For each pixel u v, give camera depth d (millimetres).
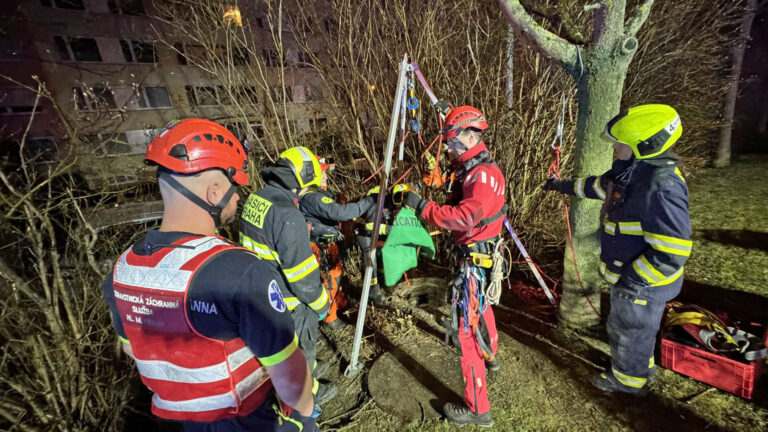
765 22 11000
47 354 1920
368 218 3160
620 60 2146
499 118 3703
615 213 1932
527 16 2283
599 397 2260
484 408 2023
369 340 2979
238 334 936
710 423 2025
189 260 887
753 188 6148
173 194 971
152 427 2447
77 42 15586
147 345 922
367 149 4145
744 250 4008
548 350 2699
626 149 1832
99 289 2334
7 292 1923
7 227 1944
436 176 2299
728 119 7582
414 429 2150
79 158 2512
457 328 1982
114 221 2943
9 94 13945
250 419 1074
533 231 4059
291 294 2061
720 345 2201
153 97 16156
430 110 3799
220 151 989
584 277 2764
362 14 3850
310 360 2172
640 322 1970
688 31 6832
